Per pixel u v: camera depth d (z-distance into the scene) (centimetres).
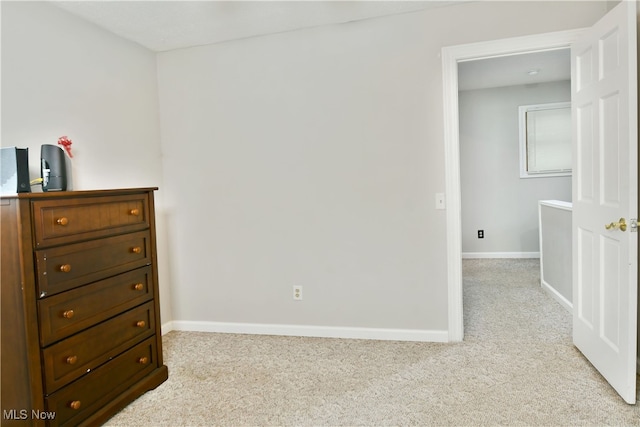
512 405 207
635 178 190
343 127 297
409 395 221
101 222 209
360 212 298
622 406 202
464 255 593
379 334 300
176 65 326
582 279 253
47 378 179
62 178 215
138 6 248
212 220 328
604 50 216
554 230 379
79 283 196
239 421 204
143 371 236
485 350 272
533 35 261
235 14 266
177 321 341
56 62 244
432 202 284
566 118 553
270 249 318
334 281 307
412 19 280
